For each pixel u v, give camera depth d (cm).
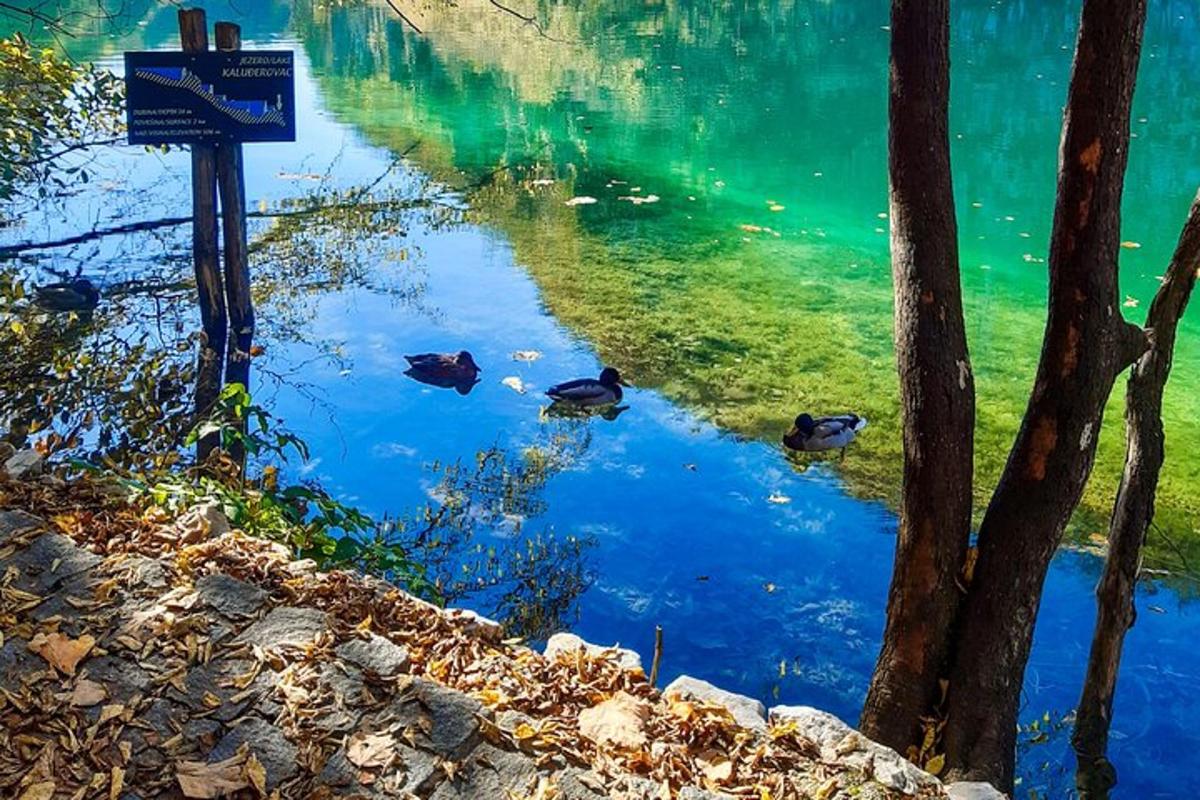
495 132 1725
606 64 2248
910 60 437
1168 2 2734
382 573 544
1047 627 636
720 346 987
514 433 827
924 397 453
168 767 298
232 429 578
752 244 1259
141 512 432
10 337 919
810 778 329
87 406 816
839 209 1387
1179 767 538
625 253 1220
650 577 658
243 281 947
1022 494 459
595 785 305
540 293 1101
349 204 1331
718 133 1738
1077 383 445
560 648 387
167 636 343
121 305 1008
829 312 1066
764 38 2484
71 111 1076
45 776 290
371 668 337
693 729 341
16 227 1208
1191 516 735
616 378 887
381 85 2072
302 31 2622
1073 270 438
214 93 878
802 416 819
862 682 581
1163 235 1282
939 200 447
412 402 867
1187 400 907
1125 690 589
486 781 303
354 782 297
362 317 1026
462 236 1261
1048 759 539
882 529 714
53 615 350
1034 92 1928
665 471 777
